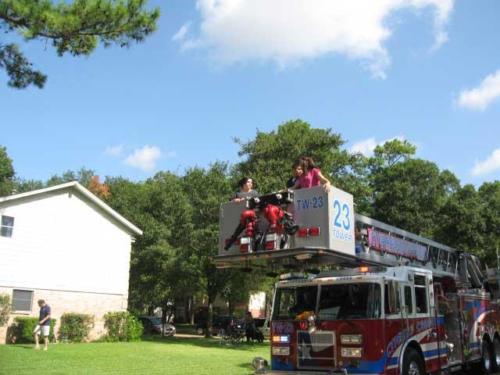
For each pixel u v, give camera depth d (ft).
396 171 130.52
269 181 82.89
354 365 28.86
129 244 87.45
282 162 85.76
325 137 89.15
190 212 96.63
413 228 124.98
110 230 84.79
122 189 143.33
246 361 53.52
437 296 37.40
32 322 70.18
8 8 36.94
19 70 45.09
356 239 31.65
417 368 31.99
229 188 93.66
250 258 28.84
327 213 27.45
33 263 74.08
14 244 72.28
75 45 40.01
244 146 92.79
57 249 77.10
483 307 46.39
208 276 96.84
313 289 31.76
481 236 114.01
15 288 71.61
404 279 32.04
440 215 122.31
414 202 127.34
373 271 31.42
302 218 28.17
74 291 78.38
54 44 40.09
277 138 90.33
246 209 30.01
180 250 95.96
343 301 30.40
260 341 87.97
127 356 55.83
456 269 44.88
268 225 29.04
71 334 75.77
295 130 90.53
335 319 29.99
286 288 32.86
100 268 82.38
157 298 114.62
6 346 62.08
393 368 29.12
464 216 115.34
